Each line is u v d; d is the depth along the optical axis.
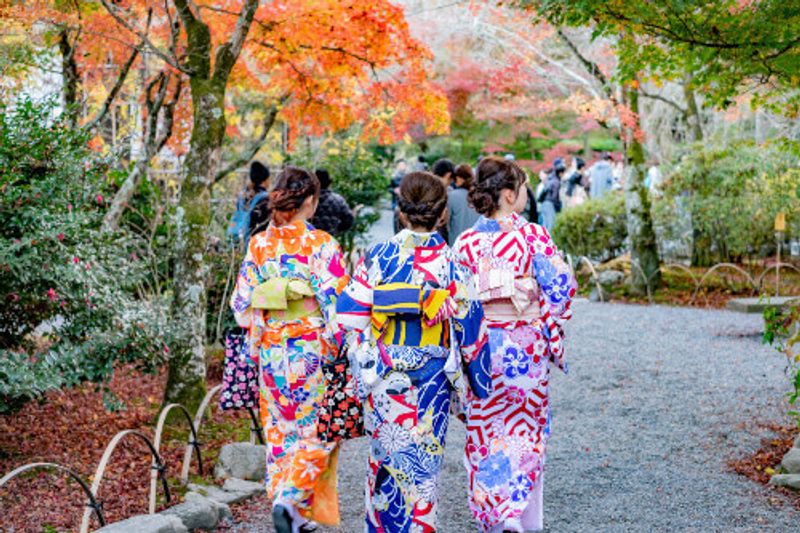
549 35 12.55
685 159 12.41
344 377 3.82
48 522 4.26
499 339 4.00
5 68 6.15
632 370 7.79
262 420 4.21
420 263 3.69
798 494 4.65
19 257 4.73
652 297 12.10
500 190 4.07
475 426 4.08
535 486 4.06
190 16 6.03
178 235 6.02
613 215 14.04
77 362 5.04
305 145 13.95
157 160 10.02
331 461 4.09
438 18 15.23
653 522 4.31
